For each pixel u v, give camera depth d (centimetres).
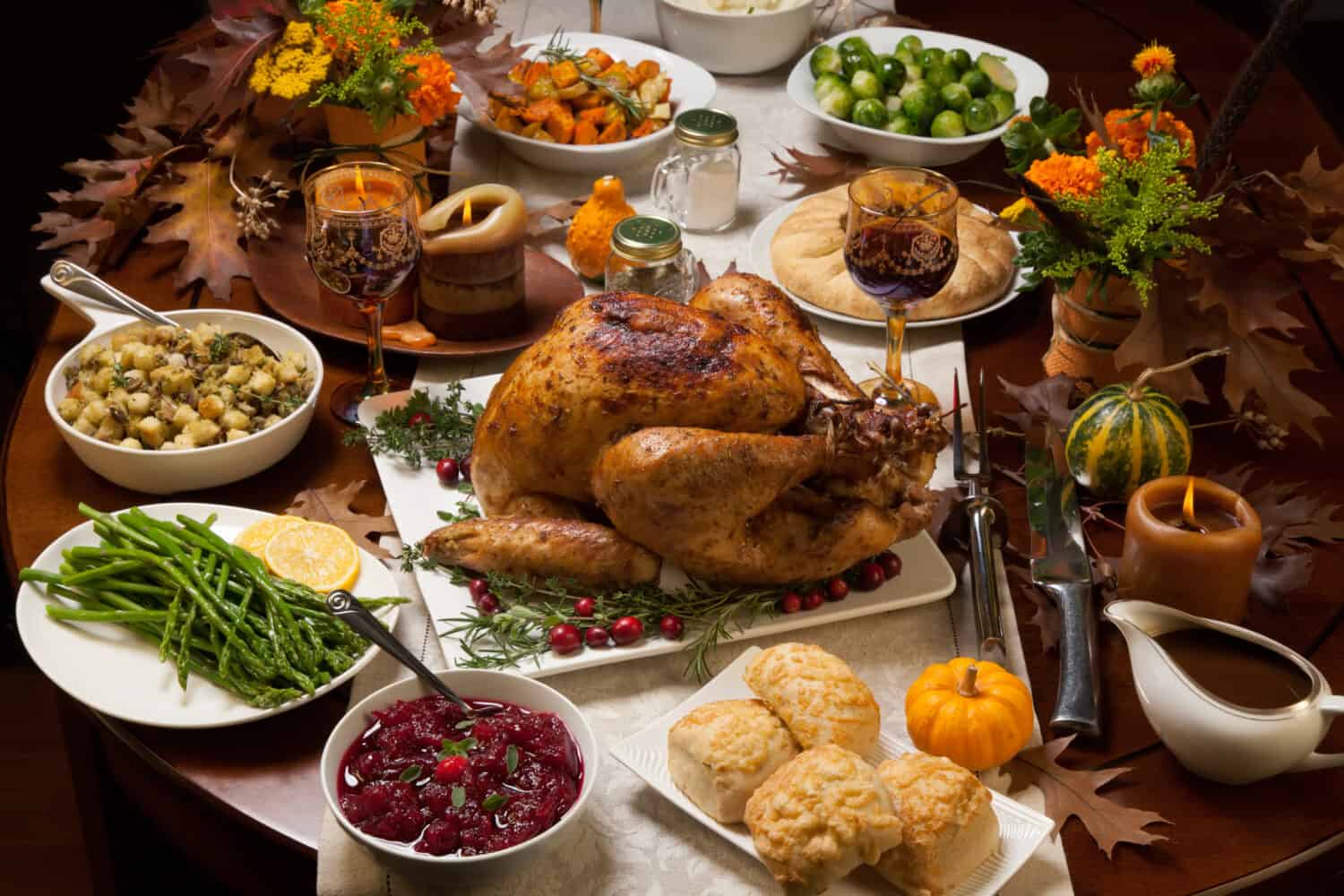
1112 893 146
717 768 144
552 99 281
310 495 198
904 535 178
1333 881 178
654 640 174
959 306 236
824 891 139
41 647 166
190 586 169
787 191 283
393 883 145
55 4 368
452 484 200
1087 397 219
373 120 241
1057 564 182
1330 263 257
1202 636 159
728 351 175
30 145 370
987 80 284
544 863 147
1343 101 477
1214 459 212
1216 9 457
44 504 196
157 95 274
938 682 158
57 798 321
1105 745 164
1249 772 153
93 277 216
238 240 254
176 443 196
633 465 166
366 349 230
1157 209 191
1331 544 195
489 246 220
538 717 150
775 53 319
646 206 275
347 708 167
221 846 171
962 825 138
